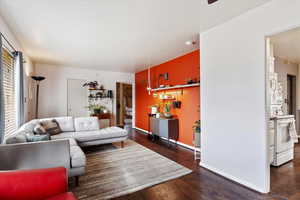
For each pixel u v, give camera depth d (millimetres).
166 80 4762
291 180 2289
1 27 2193
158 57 4332
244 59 2158
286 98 4469
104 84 6254
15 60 2941
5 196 1165
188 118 3902
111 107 6410
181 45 3412
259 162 2010
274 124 2803
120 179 2332
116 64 5168
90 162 2969
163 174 2492
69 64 5199
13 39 2785
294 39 2969
